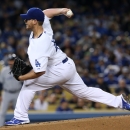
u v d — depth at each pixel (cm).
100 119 2216
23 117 2194
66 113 4550
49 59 2172
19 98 2214
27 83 2203
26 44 5928
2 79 3809
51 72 2177
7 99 3841
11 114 4356
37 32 2133
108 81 5178
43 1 7525
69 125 2155
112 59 5866
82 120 2205
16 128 2098
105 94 2272
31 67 2188
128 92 4884
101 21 7325
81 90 2253
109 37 6888
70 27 6969
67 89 2277
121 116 2286
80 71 5084
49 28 2222
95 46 6166
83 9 7706
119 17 7506
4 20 6756
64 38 6425
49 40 2120
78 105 4706
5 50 5644
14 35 6356
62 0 7744
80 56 5816
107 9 7875
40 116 4497
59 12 2269
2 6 7138
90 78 4969
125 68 5809
